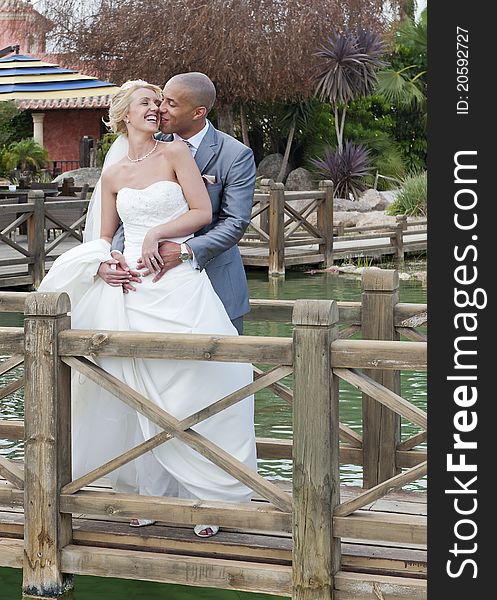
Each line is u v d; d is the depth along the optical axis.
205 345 4.52
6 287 14.05
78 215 15.45
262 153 31.06
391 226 18.59
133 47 28.30
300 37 27.31
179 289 4.98
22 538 5.04
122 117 5.13
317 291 14.76
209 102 5.23
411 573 4.49
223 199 5.25
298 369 4.40
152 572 4.70
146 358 4.67
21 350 4.79
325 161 28.97
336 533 4.44
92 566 4.76
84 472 5.17
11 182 24.72
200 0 27.42
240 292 5.37
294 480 4.44
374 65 28.67
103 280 5.07
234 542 4.73
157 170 5.09
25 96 16.36
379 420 5.65
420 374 9.55
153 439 4.66
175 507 4.64
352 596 4.45
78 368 4.71
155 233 4.97
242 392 4.52
